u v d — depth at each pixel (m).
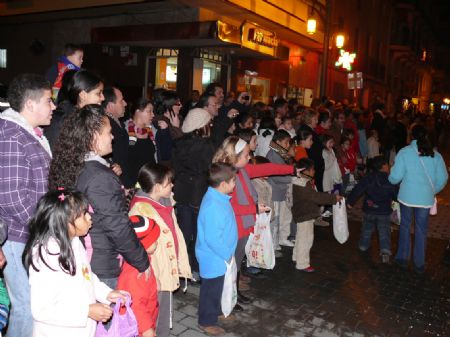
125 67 11.97
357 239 7.01
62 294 2.25
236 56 12.99
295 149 6.32
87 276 2.41
